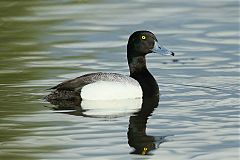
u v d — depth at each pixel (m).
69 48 19.67
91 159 11.16
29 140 12.08
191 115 13.56
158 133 12.45
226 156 11.24
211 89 15.62
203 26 22.20
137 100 14.75
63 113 13.67
